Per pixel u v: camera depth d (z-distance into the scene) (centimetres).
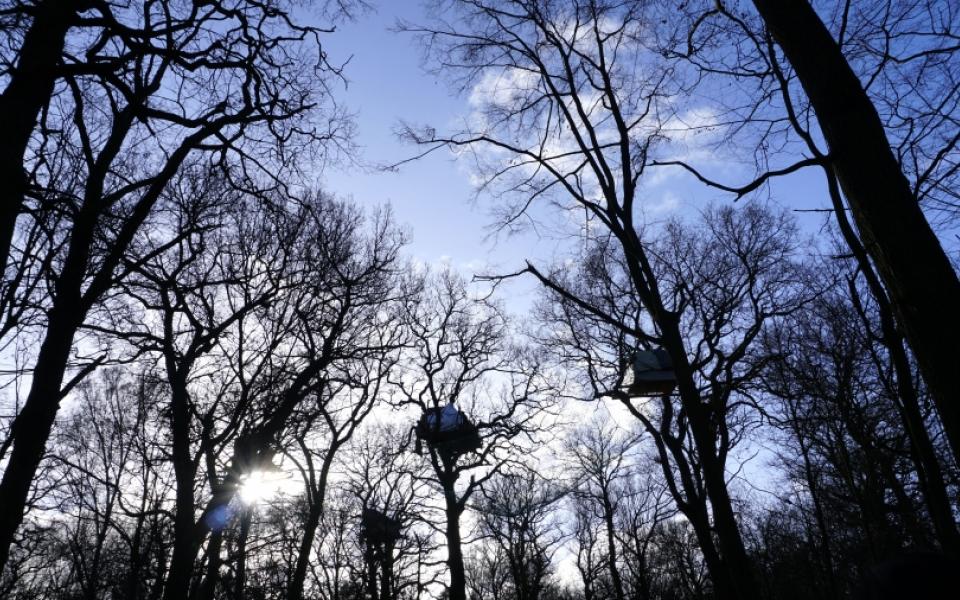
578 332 2033
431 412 2394
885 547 1997
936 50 650
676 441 1714
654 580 4950
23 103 708
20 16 729
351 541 2908
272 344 1593
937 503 669
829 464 2619
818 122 538
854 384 2056
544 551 3884
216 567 1670
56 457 1345
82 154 1084
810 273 1880
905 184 494
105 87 962
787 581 3550
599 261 1852
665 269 1877
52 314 781
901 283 468
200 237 1360
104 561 2544
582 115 1070
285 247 1497
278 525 2392
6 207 667
